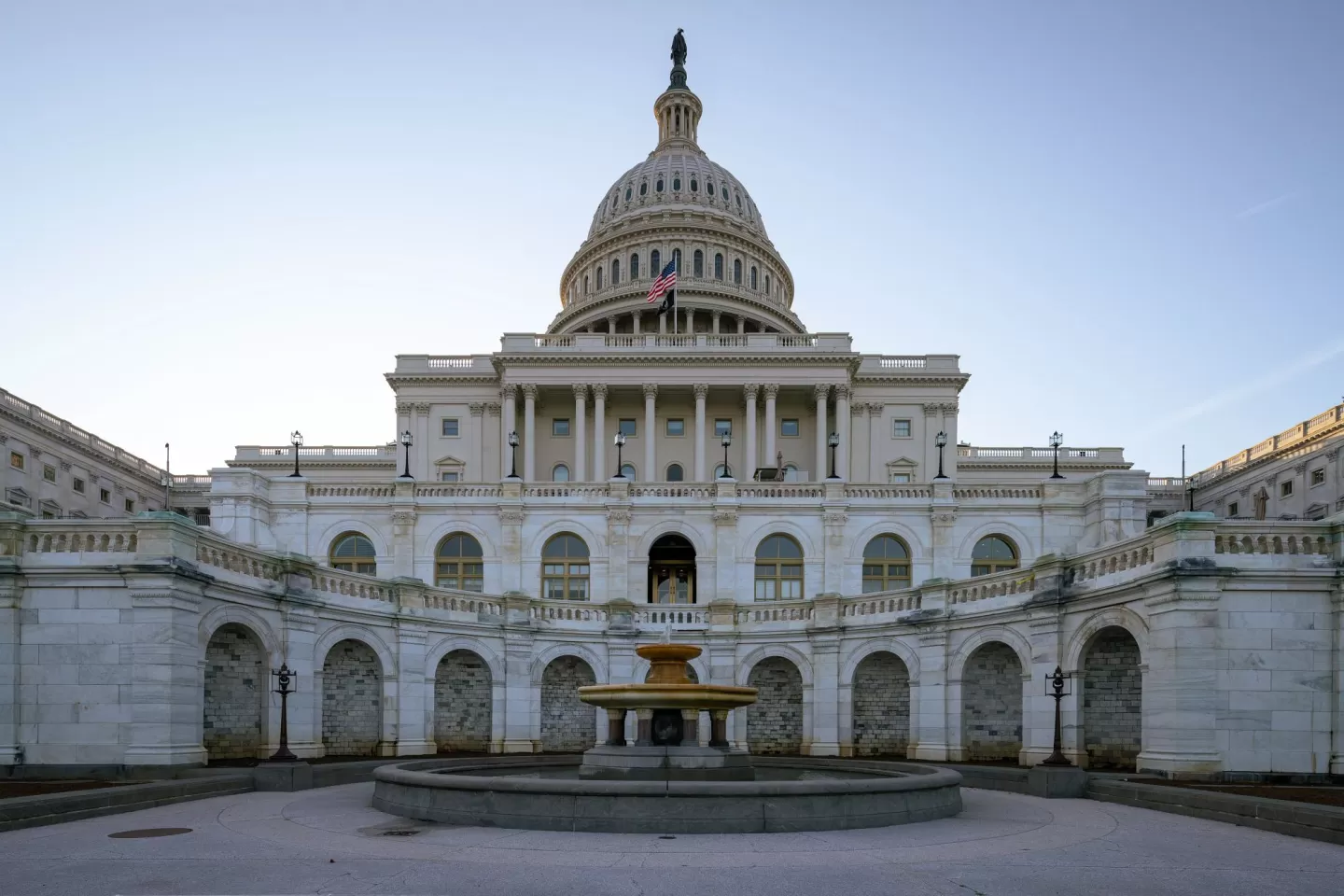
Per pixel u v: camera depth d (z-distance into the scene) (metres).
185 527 21.50
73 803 15.59
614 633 34.66
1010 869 11.88
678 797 14.57
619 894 10.43
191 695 21.39
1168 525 20.61
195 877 11.13
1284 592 20.14
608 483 42.91
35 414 64.06
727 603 34.88
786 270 116.75
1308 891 10.74
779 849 13.11
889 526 42.88
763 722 34.66
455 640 31.05
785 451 77.62
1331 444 63.34
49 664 20.75
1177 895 10.54
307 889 10.60
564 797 14.73
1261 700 19.81
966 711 28.73
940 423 78.06
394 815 16.31
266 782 20.25
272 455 81.75
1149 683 21.03
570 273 115.38
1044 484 43.50
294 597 25.55
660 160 116.19
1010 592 26.80
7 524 21.03
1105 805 18.59
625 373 74.50
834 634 32.47
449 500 43.06
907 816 15.78
